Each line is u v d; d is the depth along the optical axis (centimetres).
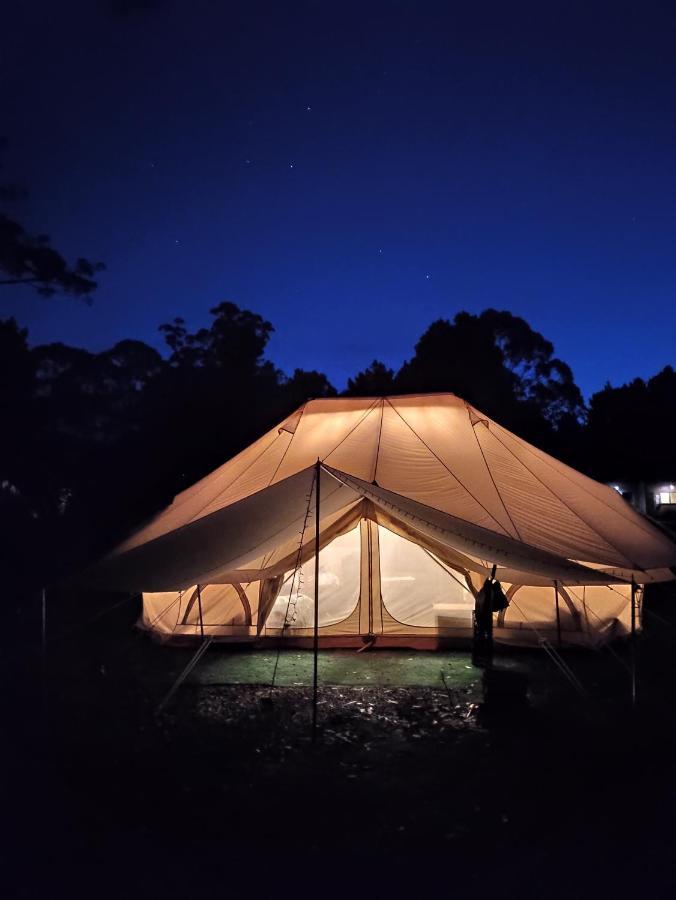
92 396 2569
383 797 495
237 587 928
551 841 430
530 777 527
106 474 2402
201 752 581
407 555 930
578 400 3603
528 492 905
